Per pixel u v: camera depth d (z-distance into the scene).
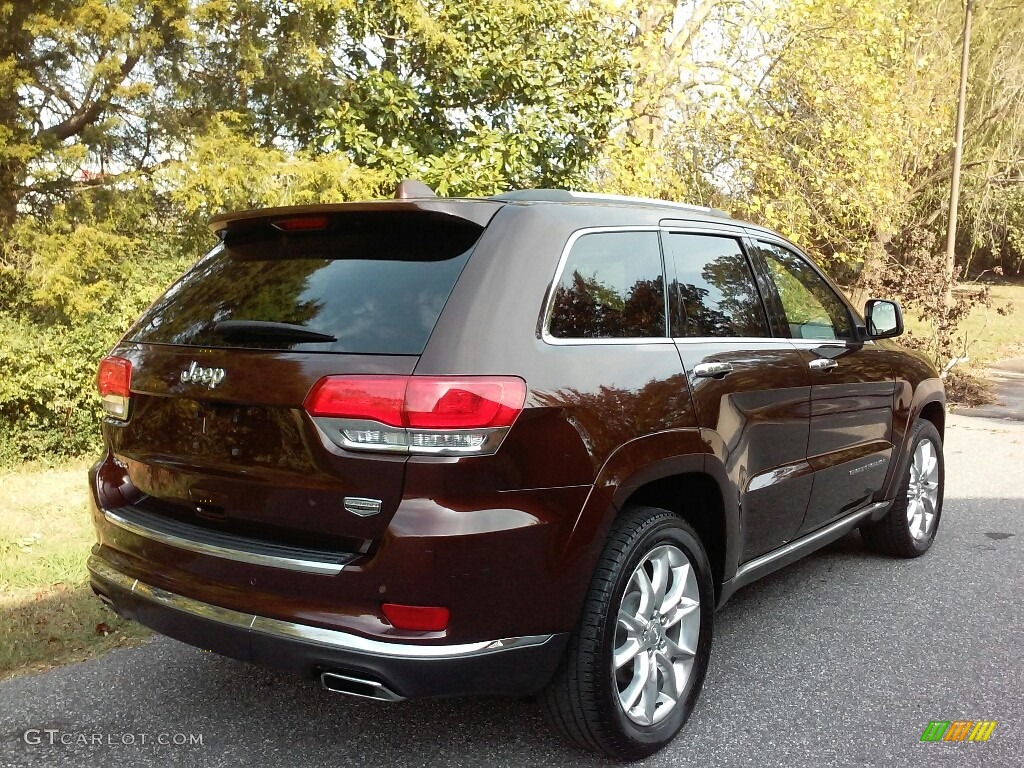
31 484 6.38
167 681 3.55
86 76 7.02
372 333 2.56
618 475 2.77
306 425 2.49
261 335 2.71
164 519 2.91
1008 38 22.58
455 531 2.39
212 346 2.79
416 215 2.78
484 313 2.58
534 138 9.59
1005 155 24.06
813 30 12.12
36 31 6.42
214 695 3.44
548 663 2.64
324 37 8.60
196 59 7.80
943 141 17.45
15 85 6.58
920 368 5.27
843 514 4.54
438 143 9.87
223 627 2.61
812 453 4.04
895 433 4.91
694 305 3.45
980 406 12.02
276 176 7.84
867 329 4.60
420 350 2.47
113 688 3.48
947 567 5.19
